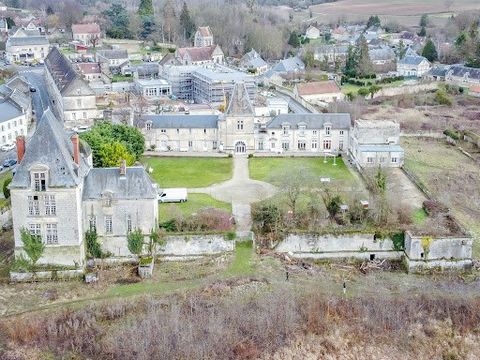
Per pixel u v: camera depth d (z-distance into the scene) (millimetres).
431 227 127562
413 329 108812
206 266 120625
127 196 117875
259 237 127000
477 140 198125
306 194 145250
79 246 115125
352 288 115875
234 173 166125
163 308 106375
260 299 108812
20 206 112500
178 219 127062
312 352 103312
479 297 113500
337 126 183875
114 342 99438
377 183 143750
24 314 103875
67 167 112750
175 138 184625
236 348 100812
